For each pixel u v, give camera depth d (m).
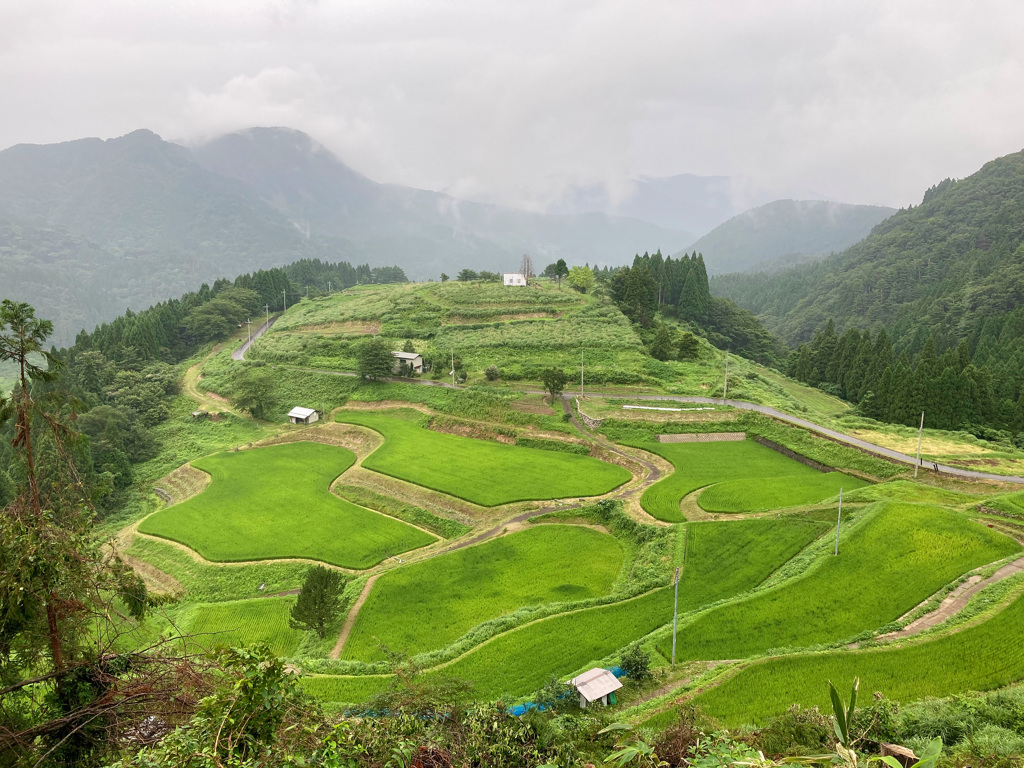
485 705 20.92
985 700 24.47
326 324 155.00
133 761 10.02
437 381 114.94
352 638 47.03
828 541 50.34
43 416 14.41
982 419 92.75
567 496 70.69
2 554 12.57
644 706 30.80
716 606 42.62
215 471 88.44
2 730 11.75
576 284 165.12
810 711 22.75
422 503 73.19
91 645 14.11
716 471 74.25
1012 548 46.09
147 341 139.25
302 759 9.99
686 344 120.62
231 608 54.72
